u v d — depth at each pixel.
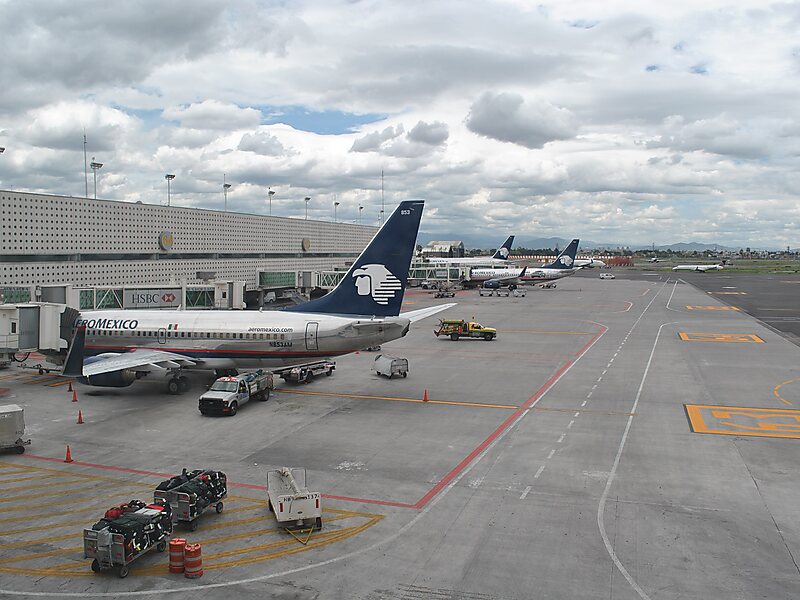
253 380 42.03
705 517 23.80
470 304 120.50
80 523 23.45
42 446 32.84
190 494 22.64
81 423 37.25
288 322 44.28
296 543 21.72
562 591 18.48
